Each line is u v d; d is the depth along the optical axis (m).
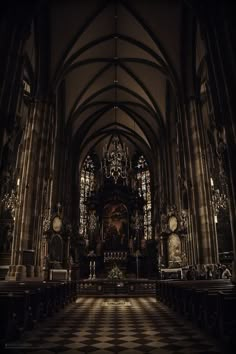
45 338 6.47
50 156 21.19
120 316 9.78
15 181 21.61
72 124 30.02
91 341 6.18
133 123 35.19
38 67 20.52
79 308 12.17
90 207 38.66
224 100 11.05
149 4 19.62
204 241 17.27
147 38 21.86
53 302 9.84
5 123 11.30
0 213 18.62
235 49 10.44
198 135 19.27
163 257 24.06
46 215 21.98
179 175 20.92
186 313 8.64
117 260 34.91
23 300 6.68
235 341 5.23
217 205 16.55
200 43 19.14
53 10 19.56
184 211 20.11
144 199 39.28
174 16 19.92
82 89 27.48
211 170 20.31
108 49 23.88
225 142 10.83
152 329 7.48
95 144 38.94
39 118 19.97
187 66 20.84
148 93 27.70
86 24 20.59
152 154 34.97
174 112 27.20
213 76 12.05
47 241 21.92
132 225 37.69
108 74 27.14
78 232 32.56
